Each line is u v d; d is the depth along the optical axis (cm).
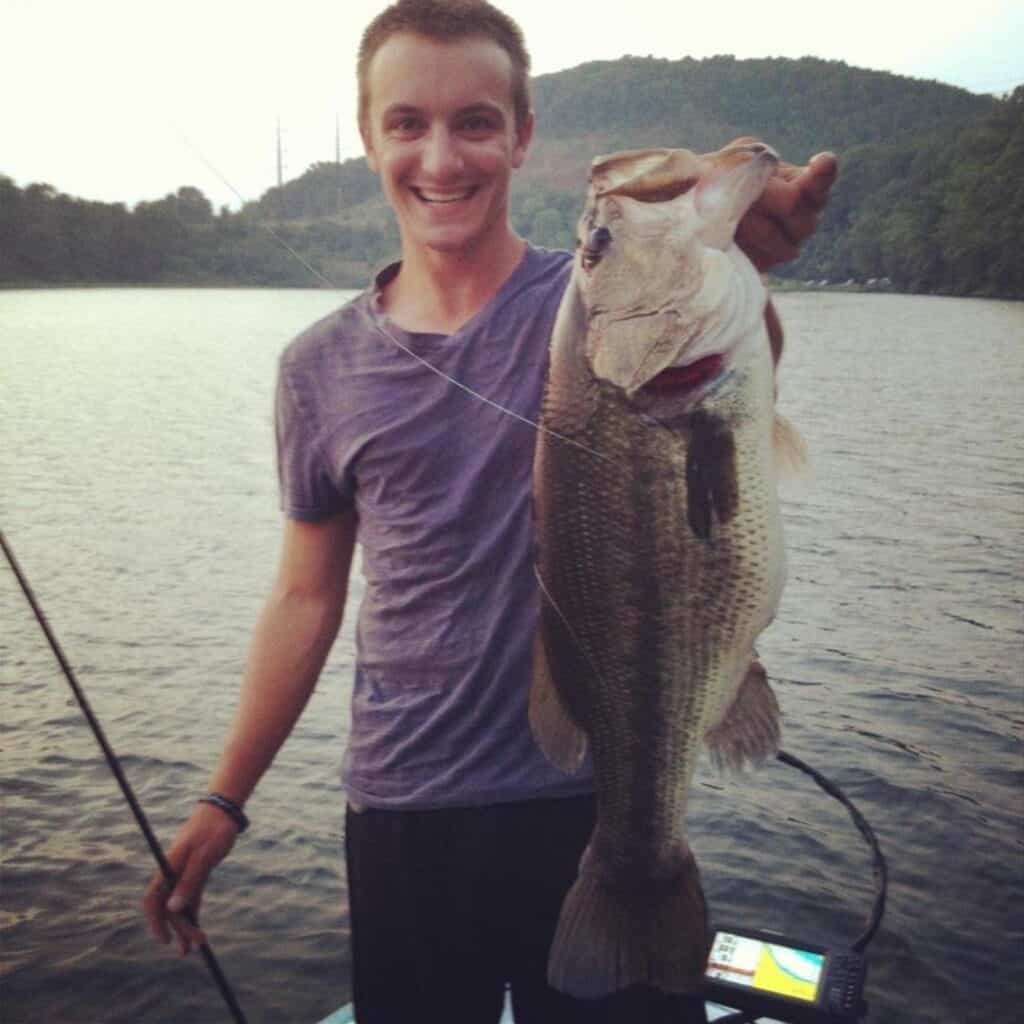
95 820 427
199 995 387
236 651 513
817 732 731
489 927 202
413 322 199
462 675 196
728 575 176
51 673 482
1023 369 2183
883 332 2372
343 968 419
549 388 179
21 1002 368
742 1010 253
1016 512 1274
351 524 223
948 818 613
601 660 182
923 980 481
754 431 173
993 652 866
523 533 194
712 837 590
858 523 1232
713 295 169
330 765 551
